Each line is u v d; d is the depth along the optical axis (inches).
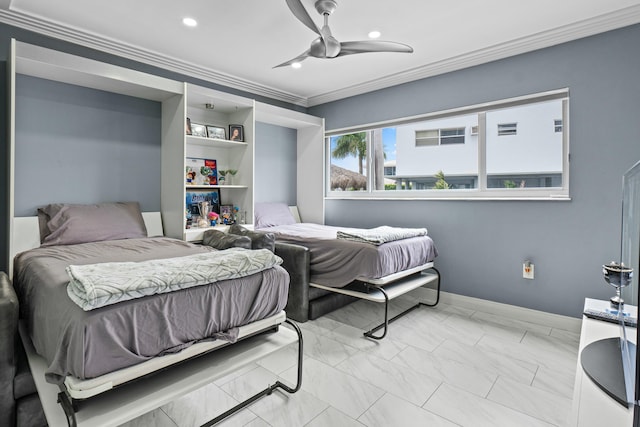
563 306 112.6
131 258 82.0
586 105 106.5
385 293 102.1
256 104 147.1
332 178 185.0
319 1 89.8
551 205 114.0
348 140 176.7
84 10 96.8
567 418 66.7
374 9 95.8
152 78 114.3
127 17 100.7
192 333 57.2
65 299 53.7
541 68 114.7
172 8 96.0
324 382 79.2
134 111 125.6
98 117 117.1
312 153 182.9
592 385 47.4
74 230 101.1
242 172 147.3
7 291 65.6
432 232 143.0
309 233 131.6
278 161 181.0
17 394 59.4
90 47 113.6
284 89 168.6
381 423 65.1
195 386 55.1
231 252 75.8
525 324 116.2
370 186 167.5
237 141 144.1
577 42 107.7
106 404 49.7
